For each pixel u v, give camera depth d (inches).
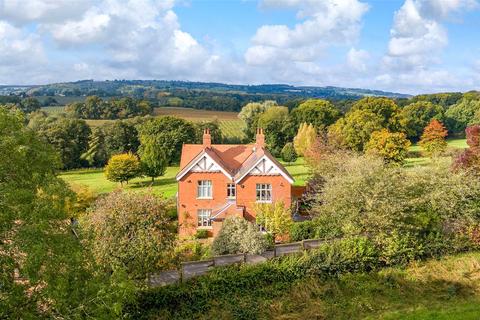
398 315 1076.5
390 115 4010.8
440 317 1039.6
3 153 700.0
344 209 1400.1
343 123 3683.6
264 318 1096.2
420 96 6333.7
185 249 1524.4
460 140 4847.4
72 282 726.5
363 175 1434.5
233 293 1173.7
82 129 4453.7
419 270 1302.9
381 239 1342.3
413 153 3833.7
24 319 663.8
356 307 1136.8
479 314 1035.9
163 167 3432.6
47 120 4781.0
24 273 644.7
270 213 1644.9
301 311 1130.7
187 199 1932.8
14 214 676.1
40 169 755.4
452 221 1461.6
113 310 703.7
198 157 1909.4
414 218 1403.8
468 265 1322.6
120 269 796.6
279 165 1894.7
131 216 1135.0
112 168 3253.0
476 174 1708.9
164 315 1091.3
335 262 1270.9
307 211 1891.0
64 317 697.0
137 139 4466.0
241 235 1363.2
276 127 4527.6
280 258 1277.1
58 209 730.2
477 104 4975.4
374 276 1283.2
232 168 2004.2
